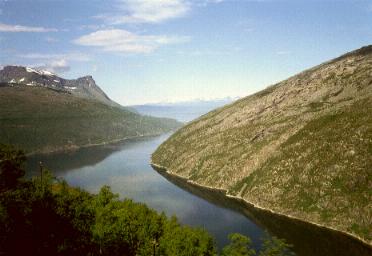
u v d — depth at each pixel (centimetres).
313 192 11438
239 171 15362
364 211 9812
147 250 5294
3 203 3488
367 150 11494
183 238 5294
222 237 9519
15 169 5922
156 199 13675
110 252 5159
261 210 12131
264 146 15812
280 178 12938
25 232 3494
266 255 4875
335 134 13175
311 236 9562
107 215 5800
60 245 3806
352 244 8950
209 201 13388
